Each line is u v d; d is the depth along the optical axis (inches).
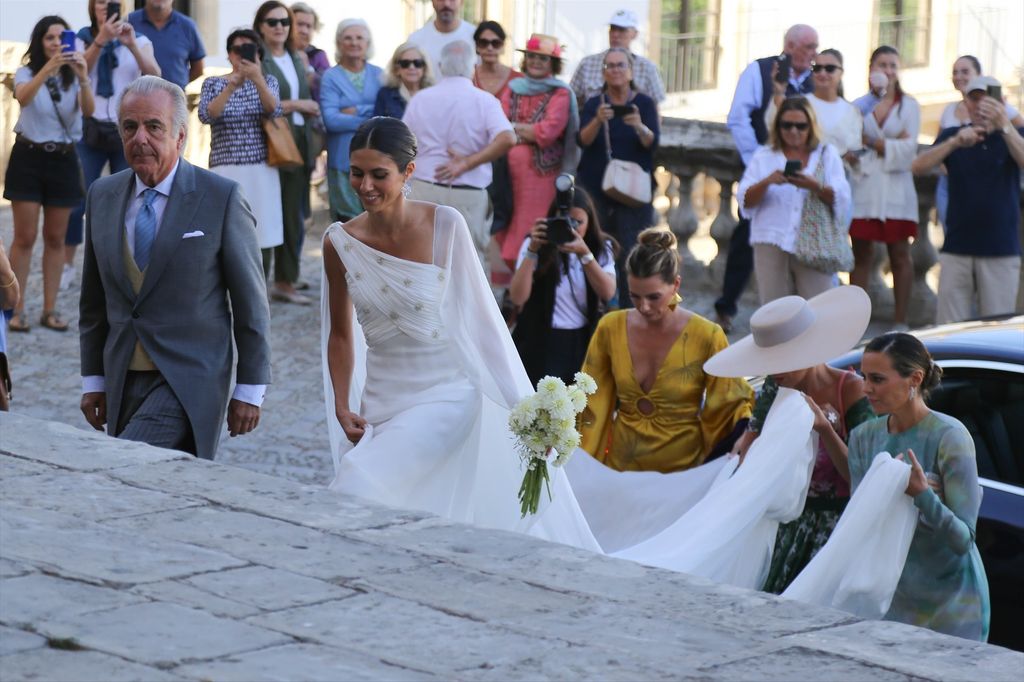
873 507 340.5
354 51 840.3
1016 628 379.9
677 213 939.3
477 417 380.8
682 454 438.0
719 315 839.7
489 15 1646.2
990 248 759.1
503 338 379.9
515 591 255.9
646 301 429.1
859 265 835.4
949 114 846.5
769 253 749.9
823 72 792.9
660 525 426.9
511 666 222.8
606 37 1786.4
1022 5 1977.1
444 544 279.4
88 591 248.5
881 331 840.9
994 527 383.2
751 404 434.6
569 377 546.9
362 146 363.9
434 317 375.9
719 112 1925.4
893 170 818.2
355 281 374.9
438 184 778.2
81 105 783.7
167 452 332.8
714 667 224.7
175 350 395.2
